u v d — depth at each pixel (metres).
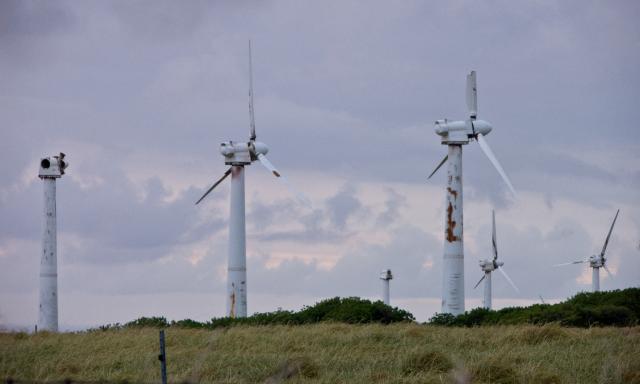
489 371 85.62
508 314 167.00
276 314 167.75
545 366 90.38
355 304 167.50
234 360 97.44
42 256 188.75
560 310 159.62
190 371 88.19
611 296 169.62
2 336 126.44
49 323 188.00
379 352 104.69
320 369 90.75
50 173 188.25
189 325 162.62
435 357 92.62
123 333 131.50
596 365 91.00
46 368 93.06
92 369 94.31
